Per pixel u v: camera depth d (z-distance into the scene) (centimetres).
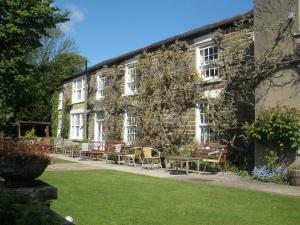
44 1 1889
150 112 1909
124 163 1805
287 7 1223
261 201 836
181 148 1652
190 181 1169
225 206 782
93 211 721
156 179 1195
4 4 1817
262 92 1286
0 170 535
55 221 368
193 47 1731
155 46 1933
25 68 1944
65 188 979
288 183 1116
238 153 1451
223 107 1517
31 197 519
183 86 1734
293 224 646
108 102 2361
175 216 695
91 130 2680
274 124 1177
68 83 3173
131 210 736
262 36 1297
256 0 1323
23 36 1861
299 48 1186
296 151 1170
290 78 1209
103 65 2505
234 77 1484
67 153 2466
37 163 546
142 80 2003
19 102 2061
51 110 3647
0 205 359
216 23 1595
